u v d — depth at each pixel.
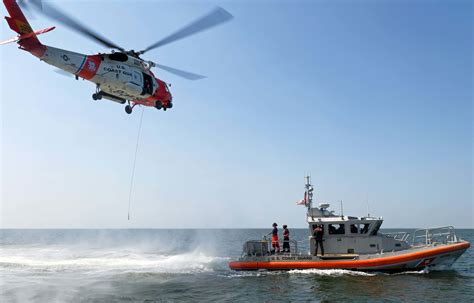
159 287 16.19
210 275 18.78
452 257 18.61
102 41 14.25
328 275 18.00
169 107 17.86
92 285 16.48
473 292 15.17
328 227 19.05
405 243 18.86
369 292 15.14
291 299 14.32
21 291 15.21
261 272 19.03
